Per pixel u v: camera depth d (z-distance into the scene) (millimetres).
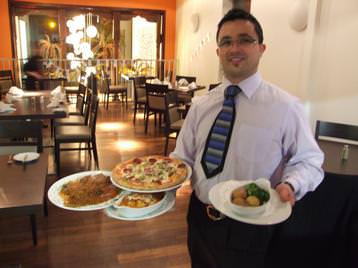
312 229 1415
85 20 8203
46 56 8109
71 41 7465
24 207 1436
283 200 1014
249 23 1162
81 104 4902
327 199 1373
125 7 8328
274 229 1424
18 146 2570
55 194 1237
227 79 1286
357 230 1322
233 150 1215
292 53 4086
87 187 1265
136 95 6223
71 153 4512
